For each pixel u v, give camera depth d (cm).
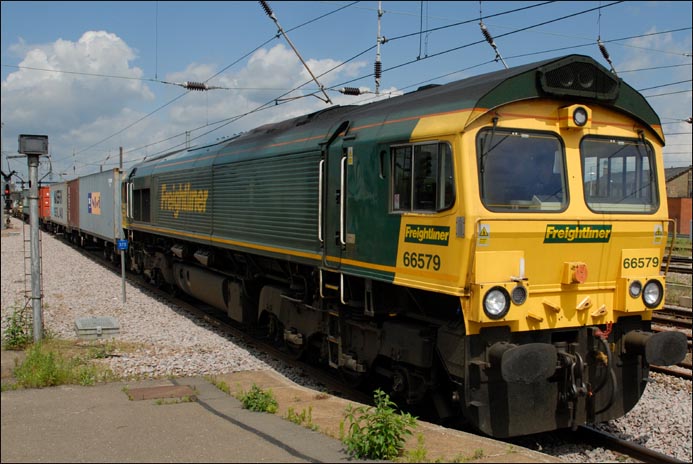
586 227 646
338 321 840
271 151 1002
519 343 625
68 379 778
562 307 637
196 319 1339
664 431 695
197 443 539
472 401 604
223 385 759
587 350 657
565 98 650
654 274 697
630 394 698
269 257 1002
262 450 521
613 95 666
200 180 1320
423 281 646
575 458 631
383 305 751
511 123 623
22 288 1748
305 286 925
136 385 770
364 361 791
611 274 671
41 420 607
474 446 550
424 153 652
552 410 646
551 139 646
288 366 962
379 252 721
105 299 1559
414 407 783
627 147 693
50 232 4547
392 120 719
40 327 1009
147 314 1364
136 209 1952
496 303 589
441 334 642
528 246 617
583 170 659
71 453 512
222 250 1260
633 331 682
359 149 760
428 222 639
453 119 615
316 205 861
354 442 520
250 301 1171
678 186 4903
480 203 596
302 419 616
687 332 1133
